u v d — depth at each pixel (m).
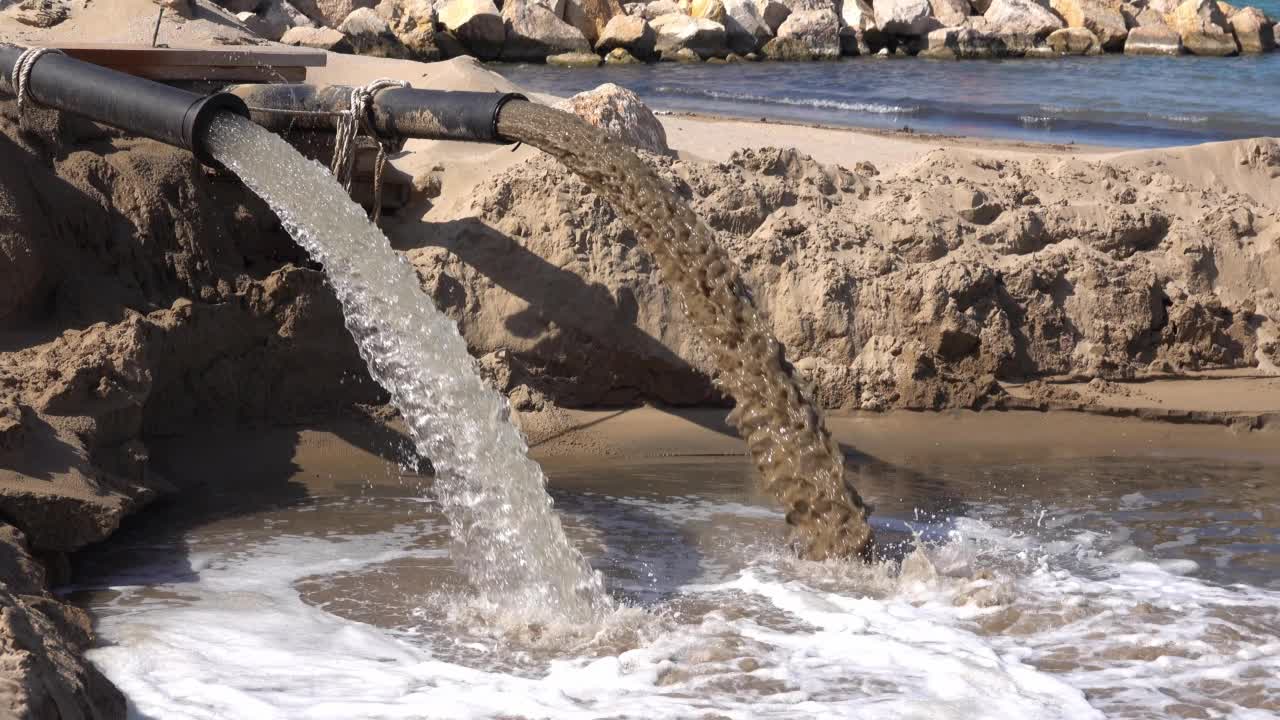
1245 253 11.90
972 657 6.07
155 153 9.45
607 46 41.53
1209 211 12.09
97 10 12.84
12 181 8.48
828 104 28.83
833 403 10.51
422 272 10.02
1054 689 5.72
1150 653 6.20
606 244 10.44
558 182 10.60
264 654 5.90
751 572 7.27
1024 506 8.65
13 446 6.76
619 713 5.39
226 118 8.12
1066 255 11.32
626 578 7.16
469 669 5.85
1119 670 6.00
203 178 9.58
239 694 5.43
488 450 7.18
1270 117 27.62
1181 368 11.23
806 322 10.62
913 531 8.05
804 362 10.55
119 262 8.87
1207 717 5.50
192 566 7.11
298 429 9.24
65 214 8.73
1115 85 34.66
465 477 7.24
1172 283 11.50
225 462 8.80
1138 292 11.19
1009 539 7.97
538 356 10.09
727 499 8.68
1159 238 11.90
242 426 9.12
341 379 9.49
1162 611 6.76
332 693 5.49
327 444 9.20
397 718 5.27
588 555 7.52
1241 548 7.84
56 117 9.06
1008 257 11.23
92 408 7.48
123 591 6.69
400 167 11.59
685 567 7.36
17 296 8.14
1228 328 11.45
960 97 31.30
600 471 9.29
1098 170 12.46
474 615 6.52
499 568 7.00
